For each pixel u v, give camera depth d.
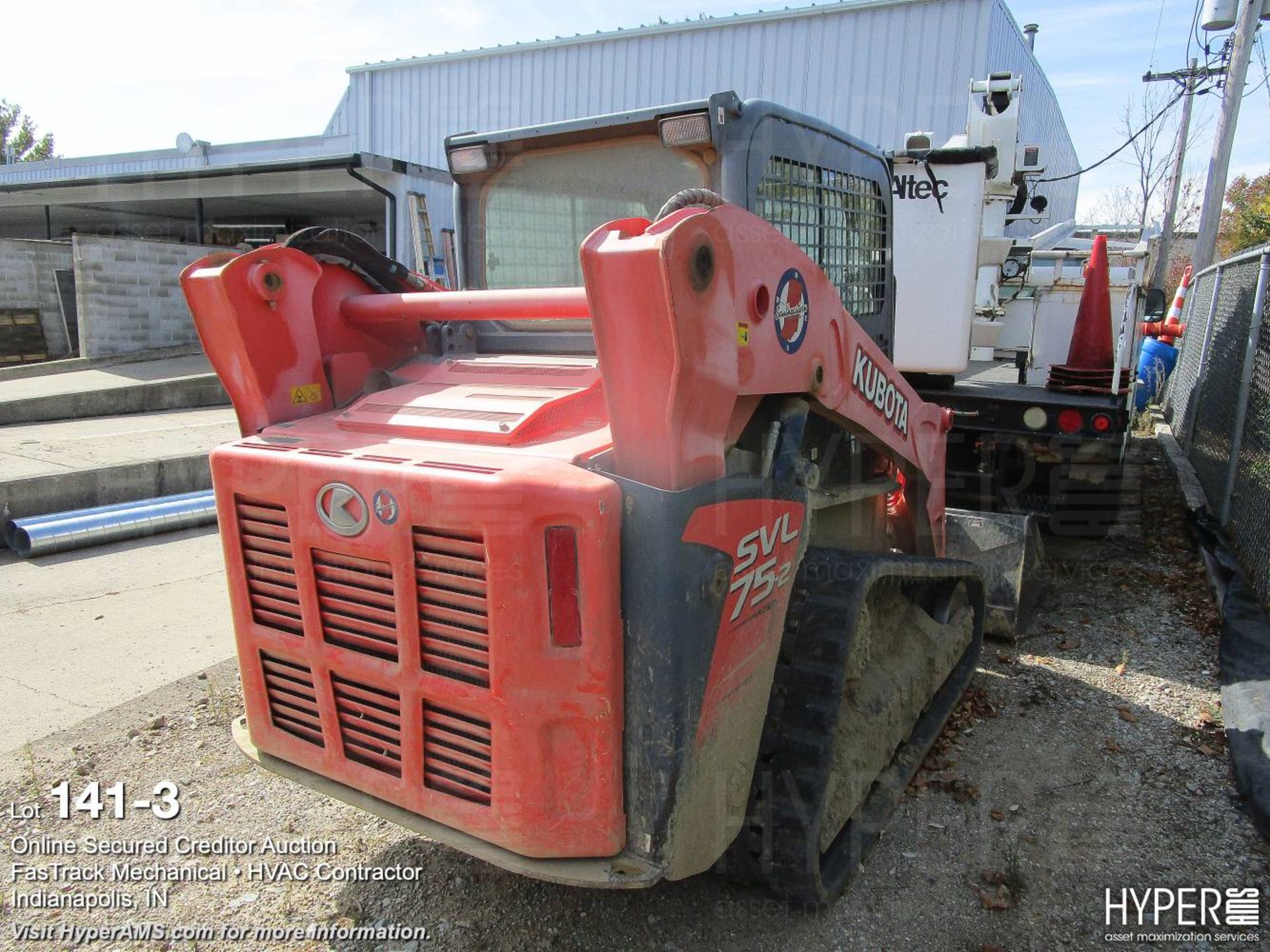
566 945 2.45
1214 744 3.48
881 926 2.52
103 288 12.30
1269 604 4.43
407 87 15.14
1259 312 5.56
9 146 35.16
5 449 7.40
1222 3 8.86
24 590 5.14
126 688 3.91
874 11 11.00
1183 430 9.21
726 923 2.52
